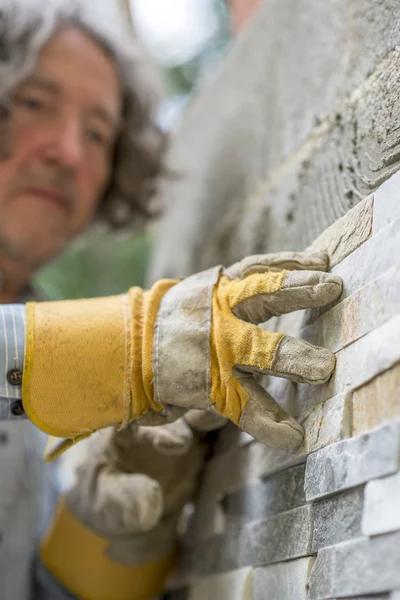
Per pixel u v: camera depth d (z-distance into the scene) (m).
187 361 0.74
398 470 0.56
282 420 0.73
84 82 1.38
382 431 0.58
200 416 0.90
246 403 0.72
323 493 0.67
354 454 0.62
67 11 1.38
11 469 1.30
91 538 1.11
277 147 1.09
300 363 0.70
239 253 1.21
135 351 0.76
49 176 1.34
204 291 0.77
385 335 0.61
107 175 1.54
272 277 0.74
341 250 0.75
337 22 0.91
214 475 1.06
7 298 1.51
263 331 0.73
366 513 0.59
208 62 2.24
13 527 1.30
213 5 2.19
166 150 1.70
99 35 1.43
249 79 1.29
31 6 1.33
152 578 1.14
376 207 0.70
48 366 0.75
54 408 0.75
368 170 0.75
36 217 1.36
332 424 0.68
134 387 0.75
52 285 2.32
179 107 2.20
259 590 0.83
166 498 1.05
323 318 0.75
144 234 1.97
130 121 1.61
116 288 2.36
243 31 1.38
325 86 0.93
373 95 0.77
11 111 1.33
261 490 0.87
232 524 0.96
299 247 0.94
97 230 1.84
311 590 0.68
